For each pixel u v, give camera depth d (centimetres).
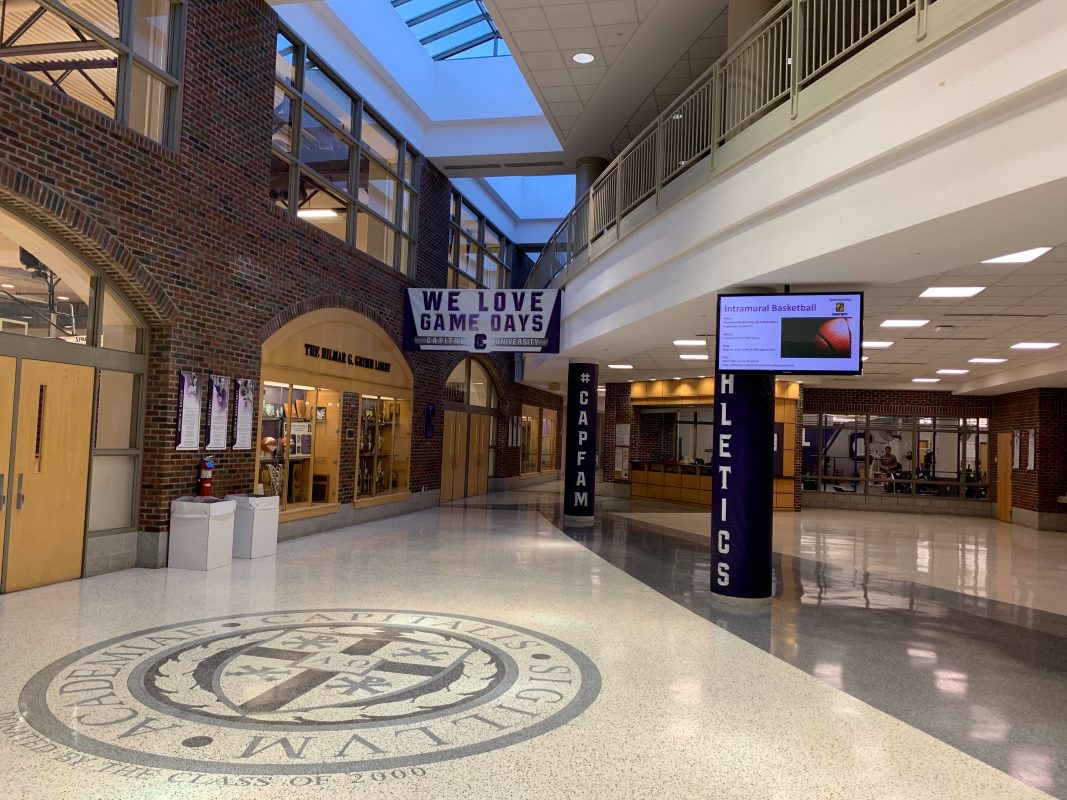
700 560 1056
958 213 484
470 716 445
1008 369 1631
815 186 604
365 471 1419
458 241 1927
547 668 543
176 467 863
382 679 505
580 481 1560
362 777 360
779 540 1369
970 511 2080
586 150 1571
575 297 1290
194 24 869
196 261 883
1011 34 432
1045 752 420
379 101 1398
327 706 453
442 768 373
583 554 1080
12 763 363
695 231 799
